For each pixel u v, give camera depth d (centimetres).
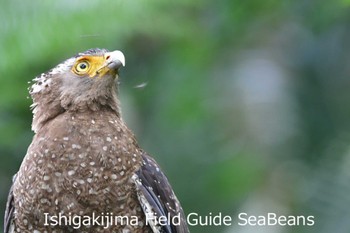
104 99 1411
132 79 1855
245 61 1811
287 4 1859
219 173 1745
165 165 1783
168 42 1869
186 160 1778
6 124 1834
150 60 1870
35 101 1421
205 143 1769
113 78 1416
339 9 1823
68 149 1368
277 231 1677
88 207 1363
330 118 1753
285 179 1702
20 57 1656
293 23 1850
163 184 1408
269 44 1833
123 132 1392
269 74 1773
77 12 1622
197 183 1764
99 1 1623
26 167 1373
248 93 1753
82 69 1412
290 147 1719
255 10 1867
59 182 1362
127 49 1856
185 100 1806
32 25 1628
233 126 1744
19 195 1373
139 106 1841
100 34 1641
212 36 1859
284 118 1728
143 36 1834
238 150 1733
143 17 1728
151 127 1823
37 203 1364
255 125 1731
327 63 1811
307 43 1823
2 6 1630
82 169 1363
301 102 1758
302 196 1681
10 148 1844
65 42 1647
